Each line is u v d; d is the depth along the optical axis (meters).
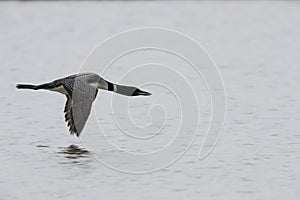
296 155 14.55
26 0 41.06
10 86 21.33
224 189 12.76
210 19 35.34
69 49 27.72
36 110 18.38
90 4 40.06
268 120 17.23
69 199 12.36
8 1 40.84
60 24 33.75
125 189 12.81
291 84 21.33
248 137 15.86
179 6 39.53
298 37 30.39
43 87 13.05
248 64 24.61
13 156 14.63
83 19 35.12
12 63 25.00
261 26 33.41
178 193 12.60
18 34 31.19
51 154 14.73
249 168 13.83
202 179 13.29
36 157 14.55
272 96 19.80
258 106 18.66
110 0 41.50
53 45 28.59
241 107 18.53
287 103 18.95
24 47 28.19
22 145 15.36
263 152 14.78
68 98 13.01
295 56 26.09
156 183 13.11
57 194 12.59
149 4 40.19
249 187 12.84
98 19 35.12
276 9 38.62
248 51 27.20
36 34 31.17
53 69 24.03
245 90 20.53
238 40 29.77
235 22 34.56
